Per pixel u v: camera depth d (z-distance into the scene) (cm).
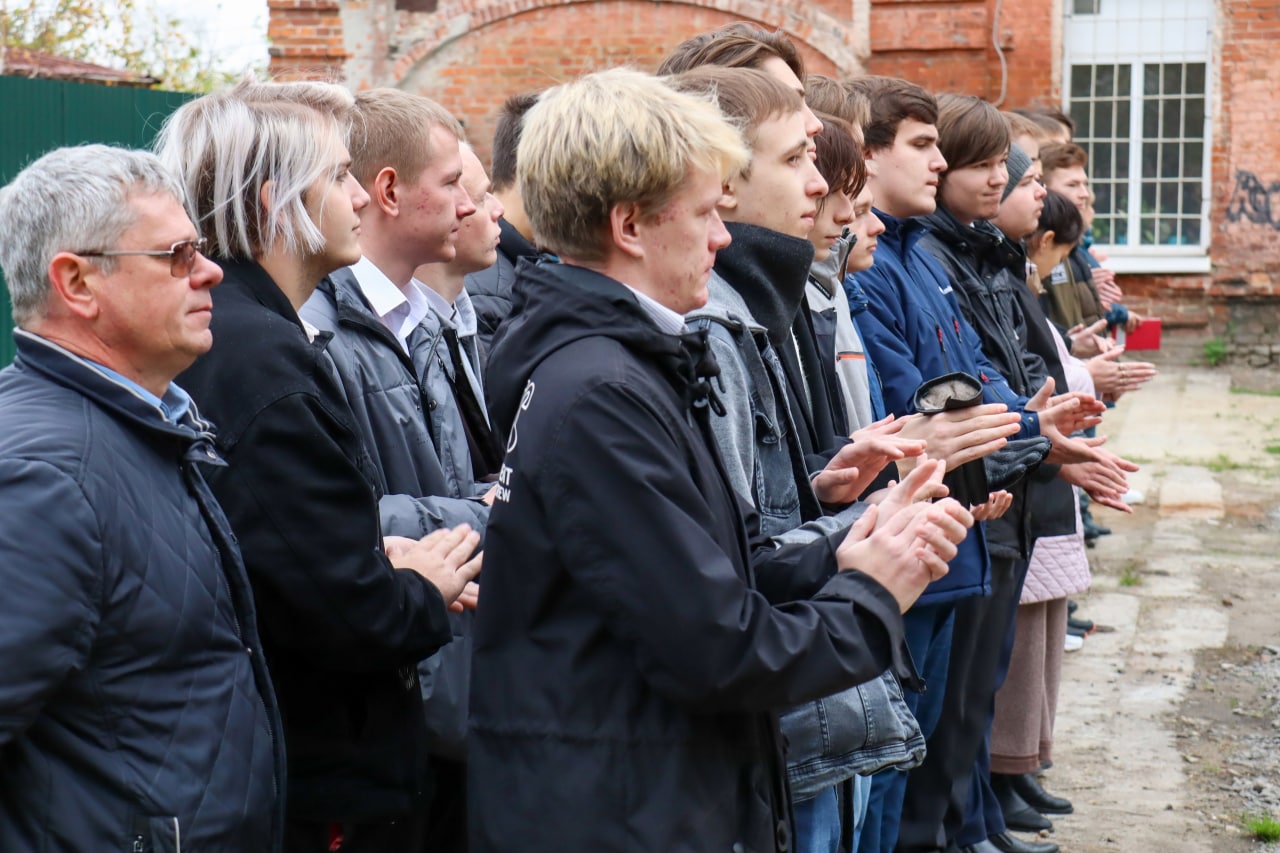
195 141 237
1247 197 1343
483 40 1277
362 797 237
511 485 195
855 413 327
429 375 290
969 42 1208
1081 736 506
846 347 330
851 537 205
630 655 191
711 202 208
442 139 292
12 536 171
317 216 241
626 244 204
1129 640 615
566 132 204
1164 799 450
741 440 238
